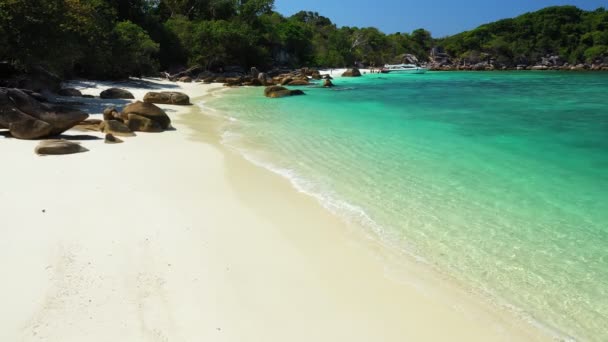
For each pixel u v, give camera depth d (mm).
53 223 7164
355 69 68812
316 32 105000
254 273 6234
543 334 5215
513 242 7574
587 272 6602
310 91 38969
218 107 25312
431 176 11430
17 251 6180
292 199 9438
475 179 11203
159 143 13906
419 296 5918
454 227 8180
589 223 8406
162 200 8727
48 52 21984
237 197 9336
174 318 5016
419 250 7258
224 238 7277
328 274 6379
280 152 13711
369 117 22000
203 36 57625
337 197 9680
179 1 70688
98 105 22219
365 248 7277
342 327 5152
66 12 22812
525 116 23047
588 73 92438
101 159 11305
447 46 123938
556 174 11727
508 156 13734
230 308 5332
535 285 6250
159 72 47906
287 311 5387
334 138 16172
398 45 120250
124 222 7449
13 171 9758
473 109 26078
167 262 6258
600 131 18406
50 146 11406
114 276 5738
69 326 4699
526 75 81875
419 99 32156
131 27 40312
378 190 10211
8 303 5012
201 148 13562
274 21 84250
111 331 4676
